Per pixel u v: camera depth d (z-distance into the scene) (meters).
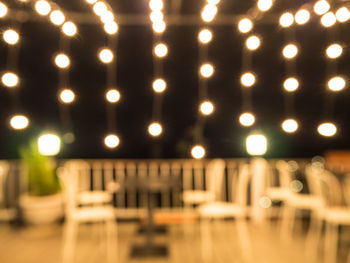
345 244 4.18
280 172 5.18
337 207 3.49
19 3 3.15
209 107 2.78
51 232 4.72
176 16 4.27
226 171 5.28
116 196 5.38
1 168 5.10
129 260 3.74
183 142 5.52
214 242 4.34
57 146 2.63
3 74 2.61
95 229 4.93
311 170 4.09
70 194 3.72
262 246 4.19
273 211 5.35
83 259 3.79
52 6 2.60
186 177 5.39
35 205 4.72
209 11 2.64
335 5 2.70
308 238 4.46
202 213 3.82
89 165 5.28
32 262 3.71
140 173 5.39
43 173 4.95
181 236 4.59
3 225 5.05
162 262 3.68
